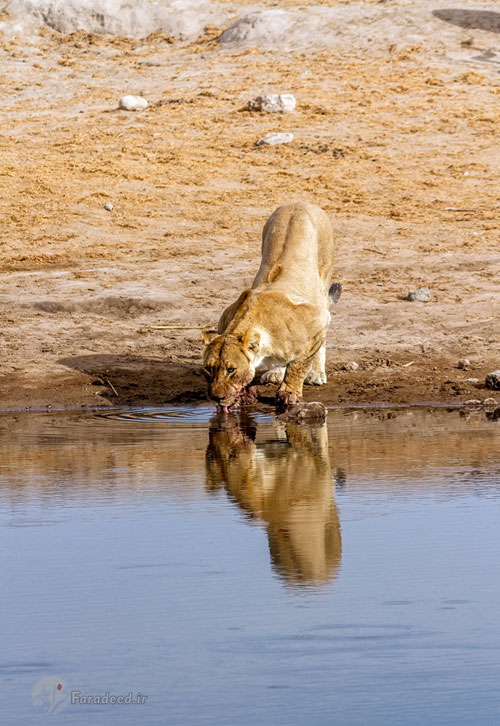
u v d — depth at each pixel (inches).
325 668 269.0
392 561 362.0
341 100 2054.6
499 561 359.9
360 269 1262.3
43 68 2411.4
